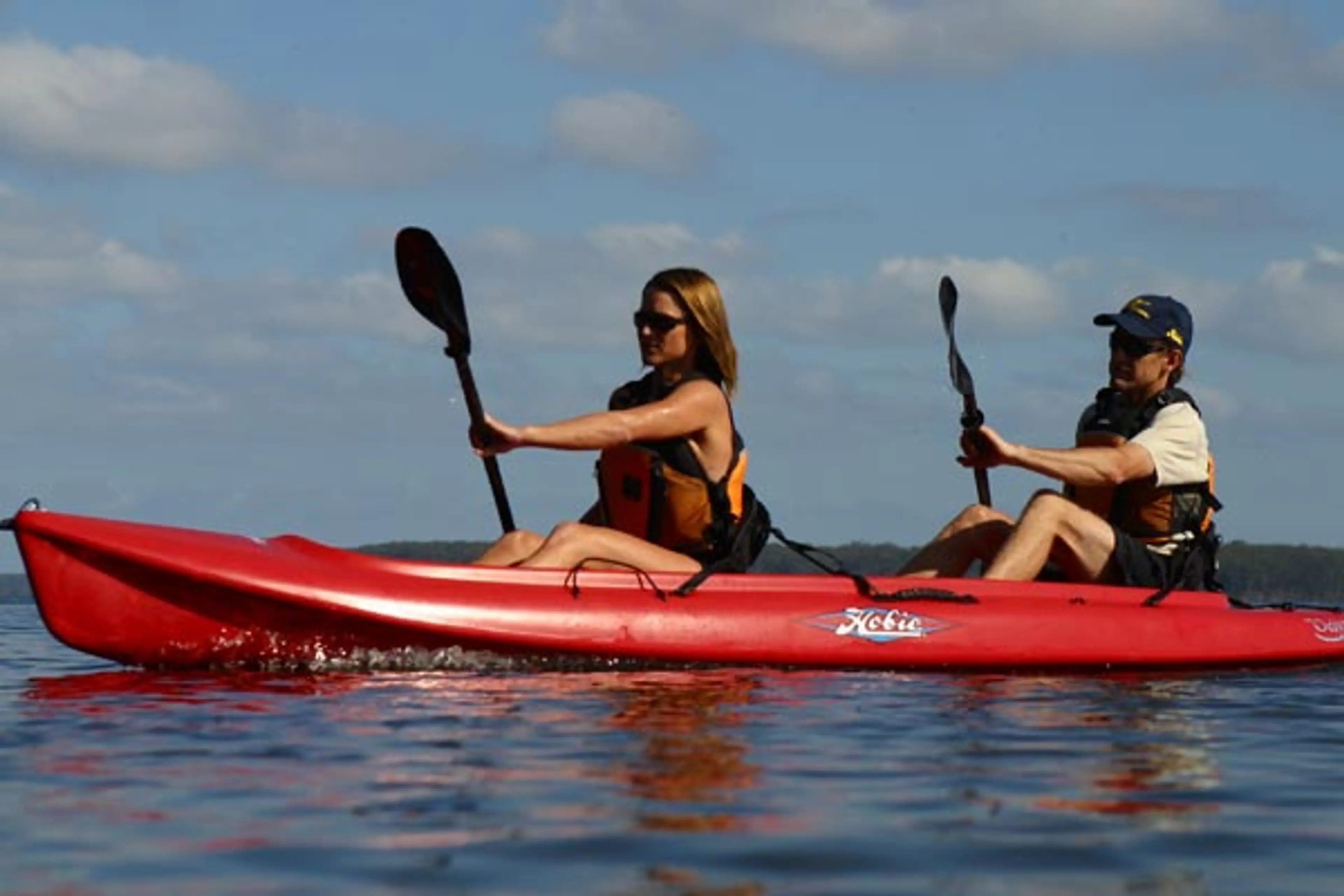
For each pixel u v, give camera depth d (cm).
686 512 2002
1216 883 900
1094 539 2153
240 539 1891
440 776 1163
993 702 1675
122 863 909
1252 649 2195
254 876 883
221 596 1814
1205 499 2231
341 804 1064
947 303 2350
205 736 1348
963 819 1049
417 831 988
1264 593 5403
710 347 2008
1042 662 2047
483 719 1453
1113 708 1650
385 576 1881
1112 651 2086
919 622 2009
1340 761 1330
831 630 1970
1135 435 2222
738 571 2034
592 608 1903
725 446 2016
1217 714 1641
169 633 1833
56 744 1303
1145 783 1197
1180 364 2259
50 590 1800
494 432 1939
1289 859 959
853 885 880
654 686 1731
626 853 938
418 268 2025
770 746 1327
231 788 1118
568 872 895
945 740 1391
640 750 1284
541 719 1458
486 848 945
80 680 1788
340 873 890
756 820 1031
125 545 1794
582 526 1973
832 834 996
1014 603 2072
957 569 2202
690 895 855
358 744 1305
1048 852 962
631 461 2012
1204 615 2186
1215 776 1241
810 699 1658
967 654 2016
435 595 1869
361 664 1877
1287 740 1454
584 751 1275
